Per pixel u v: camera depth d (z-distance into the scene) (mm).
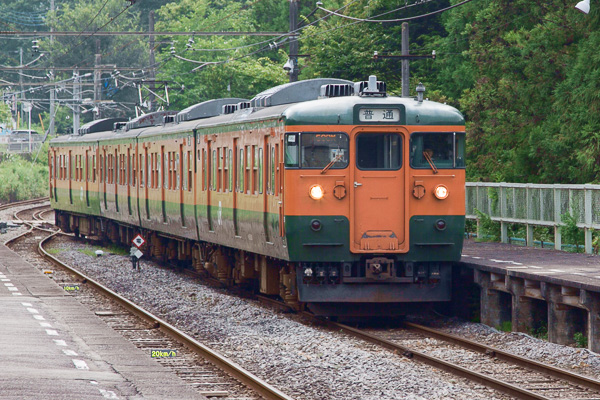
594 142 54375
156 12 199625
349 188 34250
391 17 88000
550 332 31312
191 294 46250
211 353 27375
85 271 57719
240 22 150125
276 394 21797
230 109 47469
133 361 25781
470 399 22688
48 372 23219
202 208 47969
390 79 84750
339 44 84625
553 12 62594
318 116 34188
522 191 48281
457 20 76625
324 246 34281
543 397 21828
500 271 34031
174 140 53250
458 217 34938
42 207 128875
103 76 183250
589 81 54406
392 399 22547
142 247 65000
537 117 63281
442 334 32500
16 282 48094
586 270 33344
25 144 183000
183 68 148000
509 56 63531
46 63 195000
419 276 35156
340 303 35750
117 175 67312
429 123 34625
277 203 35844
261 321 36438
